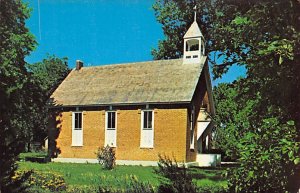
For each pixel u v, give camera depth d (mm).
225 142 6543
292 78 4035
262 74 4180
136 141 31531
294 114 4191
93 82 36719
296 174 3973
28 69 34344
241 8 5473
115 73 36688
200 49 33750
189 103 29781
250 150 4297
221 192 5766
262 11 4078
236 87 4773
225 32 5375
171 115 30391
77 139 34469
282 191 4270
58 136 35438
